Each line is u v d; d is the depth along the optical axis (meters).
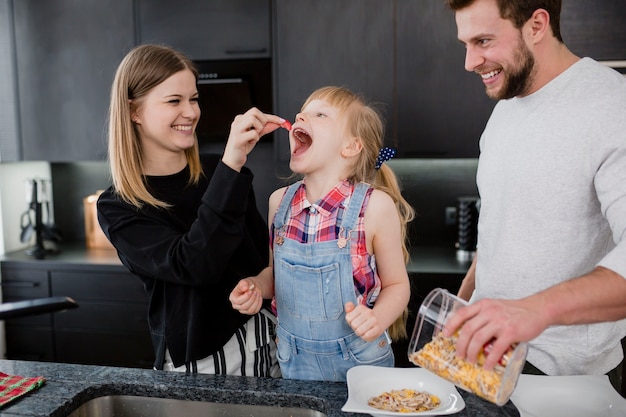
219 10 3.04
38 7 3.21
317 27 2.96
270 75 3.09
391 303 1.33
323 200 1.37
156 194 1.51
